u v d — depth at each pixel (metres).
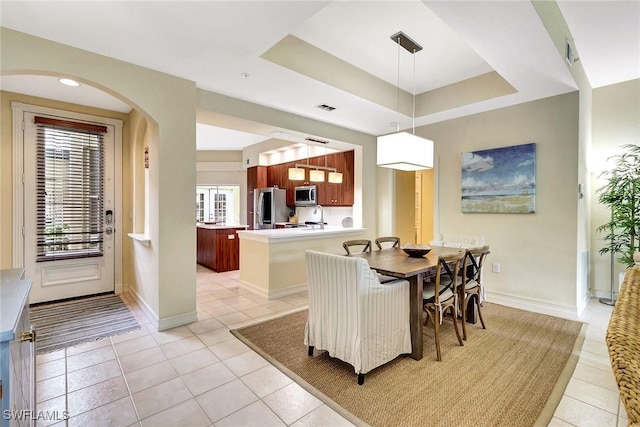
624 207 3.62
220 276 5.42
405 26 2.78
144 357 2.47
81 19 2.09
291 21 2.13
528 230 3.75
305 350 2.62
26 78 3.08
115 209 4.18
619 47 3.22
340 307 2.26
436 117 4.34
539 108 3.65
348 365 2.38
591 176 4.18
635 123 3.91
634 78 3.90
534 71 2.88
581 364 2.41
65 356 2.47
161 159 2.94
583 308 3.70
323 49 3.16
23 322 1.23
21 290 1.32
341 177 5.37
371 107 3.87
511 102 3.76
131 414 1.81
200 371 2.27
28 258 3.60
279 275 4.18
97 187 4.05
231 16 2.07
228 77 3.02
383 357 2.27
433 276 2.93
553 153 3.55
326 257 2.31
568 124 3.45
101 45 2.43
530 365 2.39
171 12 2.03
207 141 7.53
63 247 3.83
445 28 2.81
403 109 4.17
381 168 5.43
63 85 3.27
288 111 4.03
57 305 3.67
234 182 8.84
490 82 3.66
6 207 3.46
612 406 1.90
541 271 3.66
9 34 2.19
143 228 4.04
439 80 3.90
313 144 5.01
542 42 2.36
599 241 4.17
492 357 2.52
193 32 2.26
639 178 3.57
